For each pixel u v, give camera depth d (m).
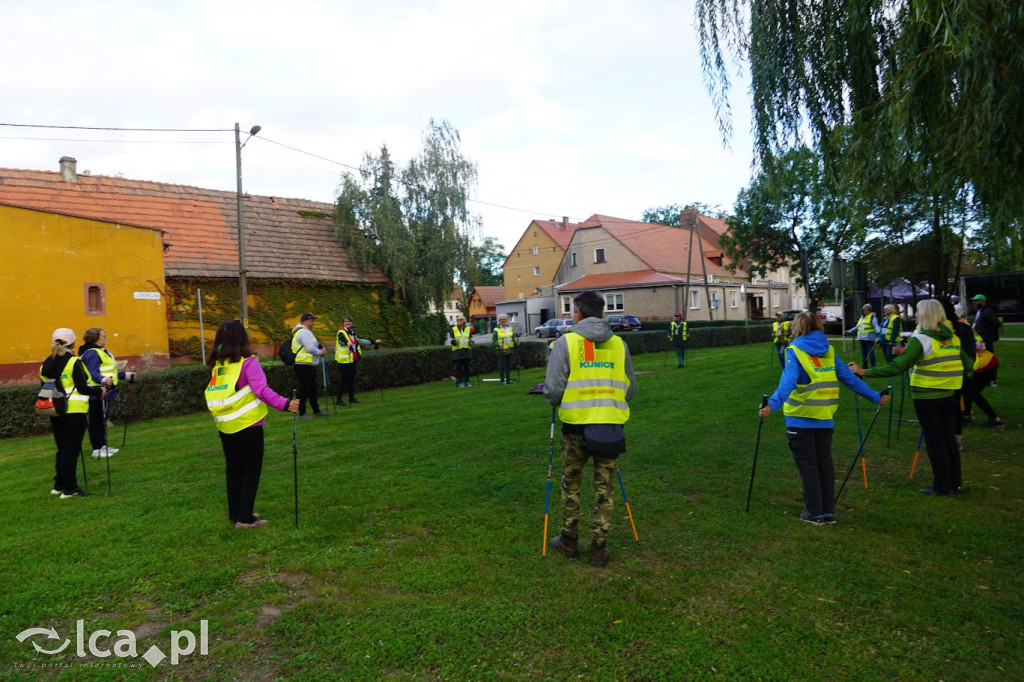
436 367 16.58
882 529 4.84
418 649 3.33
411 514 5.41
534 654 3.27
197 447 8.50
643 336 25.14
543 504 5.64
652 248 49.22
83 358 6.58
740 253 35.72
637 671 3.11
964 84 5.41
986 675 3.01
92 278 17.02
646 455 7.10
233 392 5.10
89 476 7.00
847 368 5.07
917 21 5.62
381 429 9.30
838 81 7.74
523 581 4.07
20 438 10.20
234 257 23.09
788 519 5.09
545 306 51.34
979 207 7.21
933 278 21.06
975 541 4.56
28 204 20.69
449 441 8.23
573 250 51.41
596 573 4.18
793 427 5.03
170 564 4.43
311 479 6.54
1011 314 28.52
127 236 17.70
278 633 3.53
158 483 6.61
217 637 3.50
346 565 4.38
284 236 25.39
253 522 5.20
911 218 10.52
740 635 3.40
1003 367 14.56
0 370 15.48
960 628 3.42
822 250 32.56
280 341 23.62
